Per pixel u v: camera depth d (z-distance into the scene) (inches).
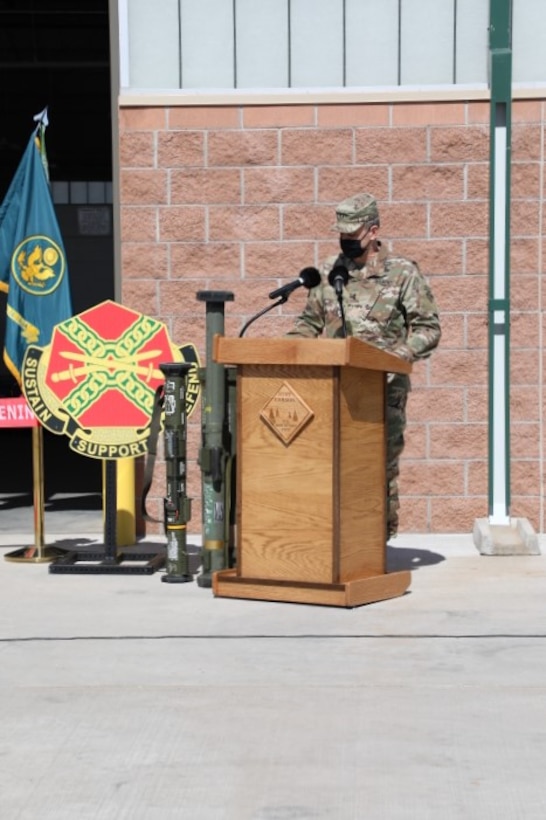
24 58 1179.3
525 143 457.1
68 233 1441.9
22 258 426.3
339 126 460.4
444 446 461.7
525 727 241.3
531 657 290.4
